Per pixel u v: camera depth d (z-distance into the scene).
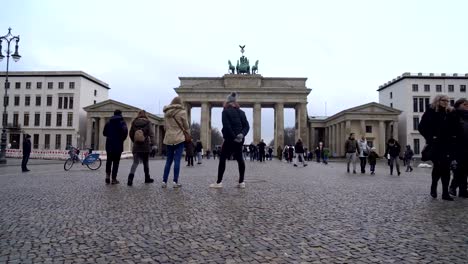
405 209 7.81
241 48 84.88
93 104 92.19
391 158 21.39
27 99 93.75
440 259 4.46
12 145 93.12
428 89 88.00
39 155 48.12
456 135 9.60
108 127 12.59
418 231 5.84
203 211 7.27
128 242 5.08
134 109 85.25
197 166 28.28
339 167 30.84
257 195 9.64
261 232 5.68
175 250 4.75
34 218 6.57
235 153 11.34
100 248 4.80
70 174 17.83
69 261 4.29
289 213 7.17
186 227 5.95
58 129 91.94
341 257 4.53
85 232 5.60
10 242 5.04
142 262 4.28
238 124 11.19
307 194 10.05
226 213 7.09
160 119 94.62
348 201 8.85
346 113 80.81
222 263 4.28
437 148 9.62
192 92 79.75
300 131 79.25
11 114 93.75
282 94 79.44
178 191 10.35
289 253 4.66
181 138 11.30
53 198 8.90
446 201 9.11
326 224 6.27
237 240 5.22
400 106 91.00
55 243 5.01
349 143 22.36
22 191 10.31
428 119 9.92
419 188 12.38
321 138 106.69
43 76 93.50
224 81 80.31
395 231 5.82
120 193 9.87
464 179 10.28
